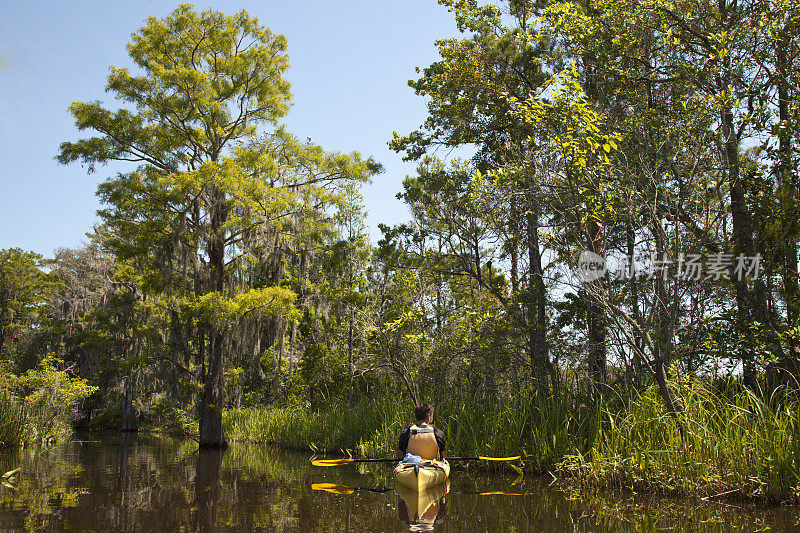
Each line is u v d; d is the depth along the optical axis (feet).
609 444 27.89
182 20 63.72
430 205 48.85
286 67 67.97
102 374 95.91
